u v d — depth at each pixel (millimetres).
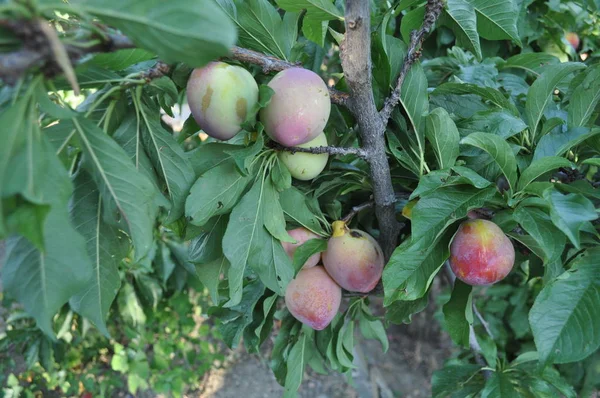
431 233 1226
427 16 1381
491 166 1427
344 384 5375
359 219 1844
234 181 1299
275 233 1364
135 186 1045
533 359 1953
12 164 771
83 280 902
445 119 1320
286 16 1384
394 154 1463
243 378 5477
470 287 1528
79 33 891
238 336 1625
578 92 1438
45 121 1031
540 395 1749
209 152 1308
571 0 2658
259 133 1251
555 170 1465
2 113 858
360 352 4465
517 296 3801
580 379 3350
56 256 881
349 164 1662
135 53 1091
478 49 1689
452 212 1242
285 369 1906
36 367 4738
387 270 1330
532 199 1234
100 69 1074
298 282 1629
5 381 4789
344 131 1772
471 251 1355
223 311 1648
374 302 5762
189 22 775
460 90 1601
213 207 1268
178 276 4055
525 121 1659
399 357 5535
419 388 5078
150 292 3957
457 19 1622
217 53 809
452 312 1579
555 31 2551
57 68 831
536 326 1204
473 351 2254
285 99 1233
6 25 735
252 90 1210
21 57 747
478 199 1247
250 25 1370
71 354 4762
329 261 1600
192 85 1179
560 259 1381
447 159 1371
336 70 2762
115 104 1160
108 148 1018
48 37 746
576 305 1201
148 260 3639
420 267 1347
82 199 1159
